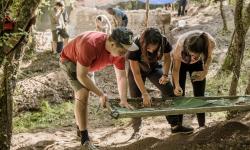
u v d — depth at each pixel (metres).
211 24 16.23
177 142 5.33
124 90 5.25
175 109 4.94
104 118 8.33
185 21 17.62
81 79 4.95
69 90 9.80
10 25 4.62
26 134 7.36
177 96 5.76
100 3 19.19
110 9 13.73
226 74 10.04
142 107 5.31
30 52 11.96
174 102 5.50
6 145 4.80
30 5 4.73
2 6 4.48
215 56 12.01
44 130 7.70
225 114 7.56
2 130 4.77
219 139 5.20
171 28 17.03
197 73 5.76
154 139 5.60
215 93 9.30
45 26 15.33
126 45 4.68
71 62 5.36
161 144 5.36
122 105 5.19
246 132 5.24
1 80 4.80
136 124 6.69
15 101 8.84
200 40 5.18
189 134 5.73
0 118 4.76
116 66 5.27
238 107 5.09
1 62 4.63
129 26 17.52
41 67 11.20
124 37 4.66
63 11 12.88
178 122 5.98
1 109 4.76
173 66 5.71
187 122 7.41
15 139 7.02
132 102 5.46
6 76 4.77
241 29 6.34
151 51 5.36
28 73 10.59
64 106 9.21
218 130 5.32
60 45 12.89
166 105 5.38
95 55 4.87
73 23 16.45
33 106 8.98
